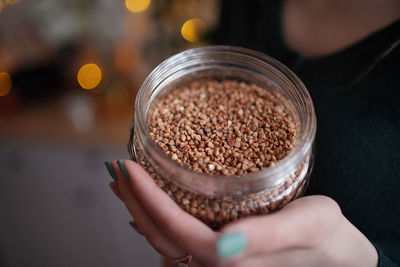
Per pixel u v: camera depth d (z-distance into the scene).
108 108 0.47
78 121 0.45
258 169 0.20
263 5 0.28
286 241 0.17
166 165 0.18
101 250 0.58
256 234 0.16
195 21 0.40
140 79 0.46
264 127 0.22
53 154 0.48
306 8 0.25
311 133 0.19
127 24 0.43
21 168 0.50
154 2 0.40
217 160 0.20
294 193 0.20
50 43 0.44
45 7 0.38
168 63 0.22
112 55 0.45
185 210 0.19
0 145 0.47
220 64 0.24
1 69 0.44
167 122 0.22
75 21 0.39
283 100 0.23
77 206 0.53
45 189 0.52
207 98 0.23
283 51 0.27
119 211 0.53
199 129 0.21
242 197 0.19
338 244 0.19
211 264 0.18
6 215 0.56
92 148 0.46
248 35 0.30
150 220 0.20
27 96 0.47
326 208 0.18
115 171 0.20
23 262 0.61
